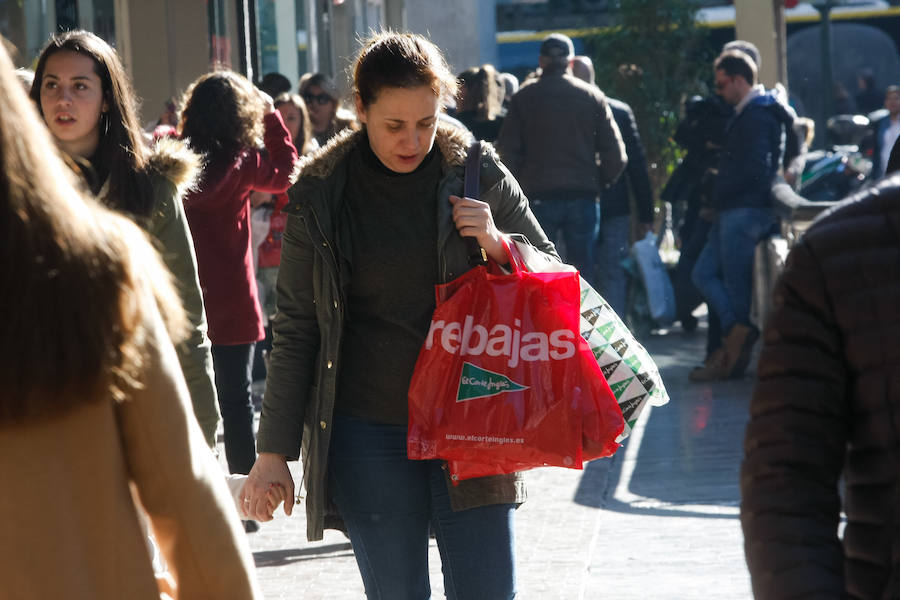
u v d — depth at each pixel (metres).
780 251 19.70
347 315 6.64
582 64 23.06
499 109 22.95
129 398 3.49
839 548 3.96
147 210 7.60
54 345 3.24
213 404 7.94
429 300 6.61
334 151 6.60
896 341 3.91
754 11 34.50
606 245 22.52
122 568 3.47
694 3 38.97
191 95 11.64
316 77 19.77
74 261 3.28
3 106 3.24
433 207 6.62
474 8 45.50
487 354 6.38
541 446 6.29
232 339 11.71
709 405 17.58
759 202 19.12
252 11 24.67
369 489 6.50
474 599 6.46
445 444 6.29
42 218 3.24
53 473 3.37
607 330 6.61
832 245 4.02
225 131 11.48
